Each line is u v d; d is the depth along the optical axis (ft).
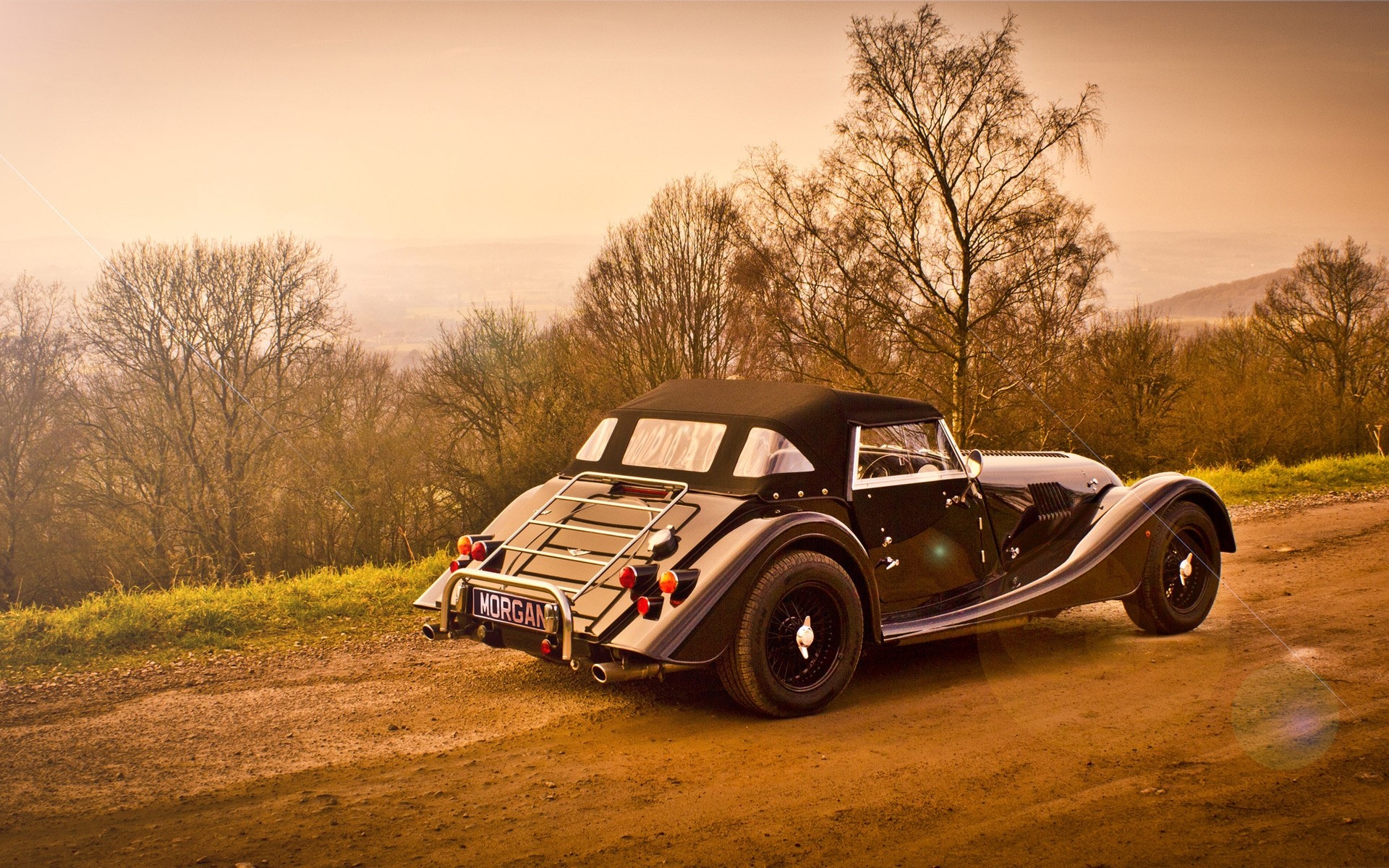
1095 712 15.30
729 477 15.89
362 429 99.09
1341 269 124.98
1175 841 10.40
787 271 87.30
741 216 94.07
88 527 91.40
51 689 17.10
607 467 17.63
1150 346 100.01
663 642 13.92
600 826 11.18
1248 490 47.39
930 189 85.46
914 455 17.92
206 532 91.66
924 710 15.64
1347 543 31.45
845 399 17.06
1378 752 12.96
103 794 12.32
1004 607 17.87
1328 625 20.95
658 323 106.93
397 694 16.76
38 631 20.34
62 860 10.36
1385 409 114.52
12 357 88.43
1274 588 25.02
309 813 11.64
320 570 29.19
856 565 16.06
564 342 108.68
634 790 12.32
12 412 87.81
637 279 108.99
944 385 86.69
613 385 106.11
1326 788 11.75
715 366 106.83
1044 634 20.76
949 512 18.16
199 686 17.31
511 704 16.16
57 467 90.02
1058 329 85.87
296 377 99.45
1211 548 20.97
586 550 15.83
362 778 12.85
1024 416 91.30
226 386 96.32
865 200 87.25
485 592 16.02
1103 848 10.28
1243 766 12.63
